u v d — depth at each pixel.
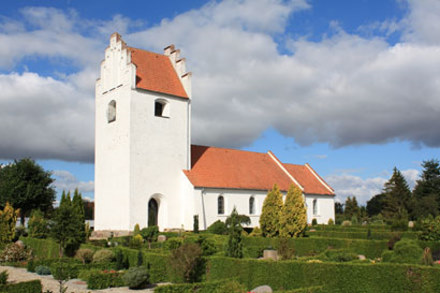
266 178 49.00
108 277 19.05
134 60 40.56
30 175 52.91
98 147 41.75
